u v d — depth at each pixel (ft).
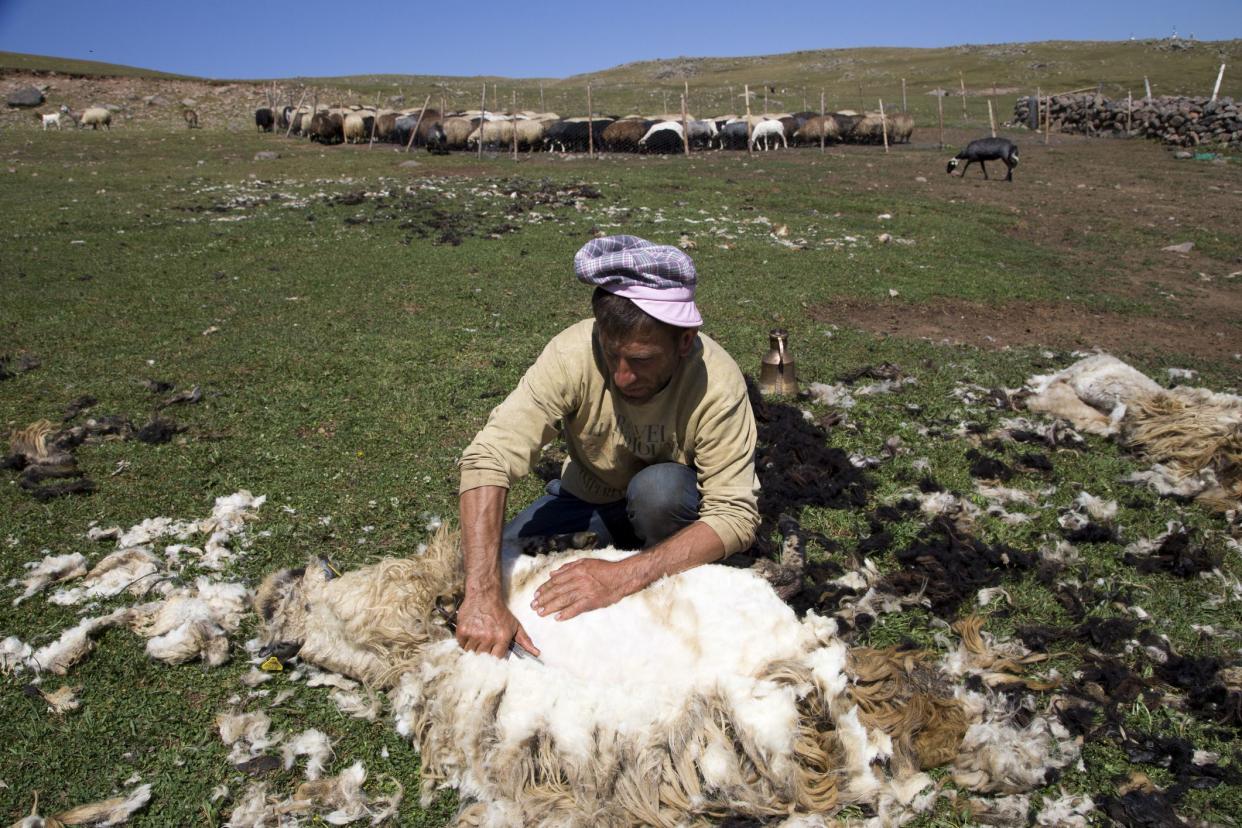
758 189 60.29
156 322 27.68
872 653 10.84
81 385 21.81
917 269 38.09
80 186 56.65
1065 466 18.48
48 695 10.74
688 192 58.23
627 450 11.51
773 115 100.37
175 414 20.03
